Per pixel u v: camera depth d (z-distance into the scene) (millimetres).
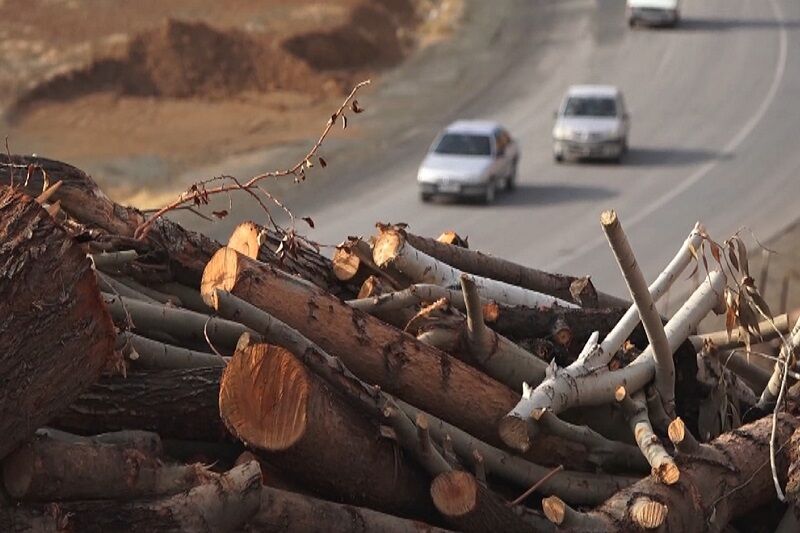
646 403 25312
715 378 27328
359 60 160750
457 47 164500
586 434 24016
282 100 148750
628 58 157625
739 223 97625
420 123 132750
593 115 120688
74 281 18250
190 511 18859
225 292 21547
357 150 121438
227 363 21094
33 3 178875
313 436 20375
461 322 24891
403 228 27766
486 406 23703
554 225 97750
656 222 98688
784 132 129000
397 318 25906
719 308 27484
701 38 165500
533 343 26547
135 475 18859
